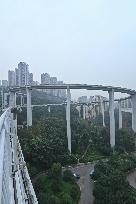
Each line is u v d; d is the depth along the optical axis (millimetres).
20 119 138750
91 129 142875
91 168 103688
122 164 98750
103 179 70312
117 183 65688
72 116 169250
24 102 181875
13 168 34406
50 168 88688
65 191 75250
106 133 143625
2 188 14055
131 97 166625
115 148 131875
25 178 35562
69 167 104750
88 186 82500
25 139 102688
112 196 60188
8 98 167000
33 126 126062
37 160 93625
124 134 146375
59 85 133750
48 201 61625
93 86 140500
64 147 118500
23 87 137250
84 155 120812
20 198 23453
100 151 129250
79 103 190750
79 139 129625
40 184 75375
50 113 166250
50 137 113125
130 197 59562
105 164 91125
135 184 84938
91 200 72125
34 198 30094
